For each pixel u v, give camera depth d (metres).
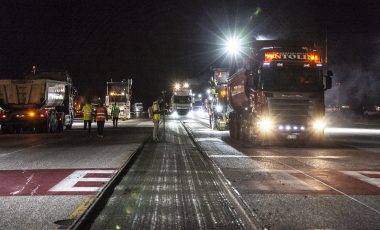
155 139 25.73
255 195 10.66
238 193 10.87
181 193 10.84
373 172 14.07
